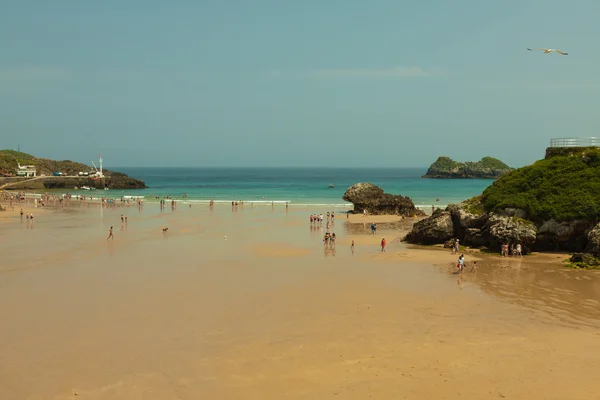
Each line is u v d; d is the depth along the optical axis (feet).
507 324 78.13
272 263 127.95
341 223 229.45
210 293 96.89
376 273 115.65
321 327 76.59
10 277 109.91
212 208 303.68
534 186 149.69
